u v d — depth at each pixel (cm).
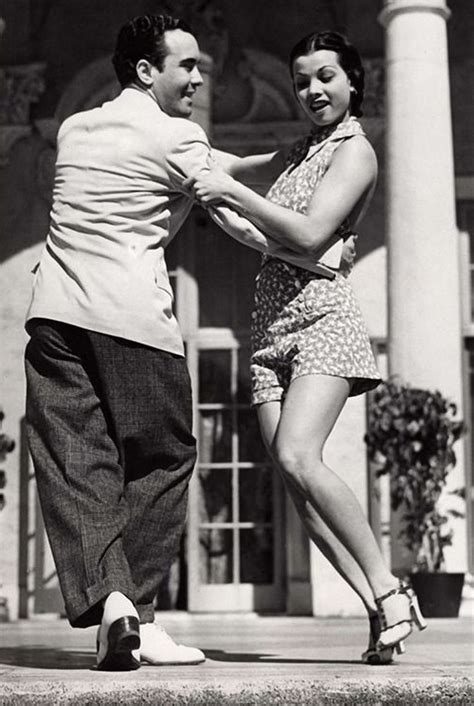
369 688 336
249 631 934
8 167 1469
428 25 1221
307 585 1368
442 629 885
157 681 342
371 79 1440
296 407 424
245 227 430
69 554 399
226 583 1406
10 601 1391
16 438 1423
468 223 1459
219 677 357
